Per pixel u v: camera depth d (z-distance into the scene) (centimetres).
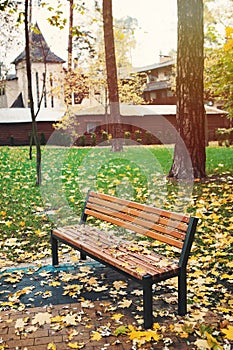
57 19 890
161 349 250
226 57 934
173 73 3125
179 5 777
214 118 2609
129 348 252
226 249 427
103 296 329
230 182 758
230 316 286
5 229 536
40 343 260
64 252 447
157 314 294
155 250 438
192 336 263
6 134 2655
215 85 988
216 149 1513
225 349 245
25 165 1216
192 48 779
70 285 351
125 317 292
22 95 3198
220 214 554
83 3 1108
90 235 385
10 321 290
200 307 303
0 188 830
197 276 361
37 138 833
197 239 462
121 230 504
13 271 390
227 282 349
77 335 268
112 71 1296
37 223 564
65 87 1941
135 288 344
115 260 307
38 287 351
